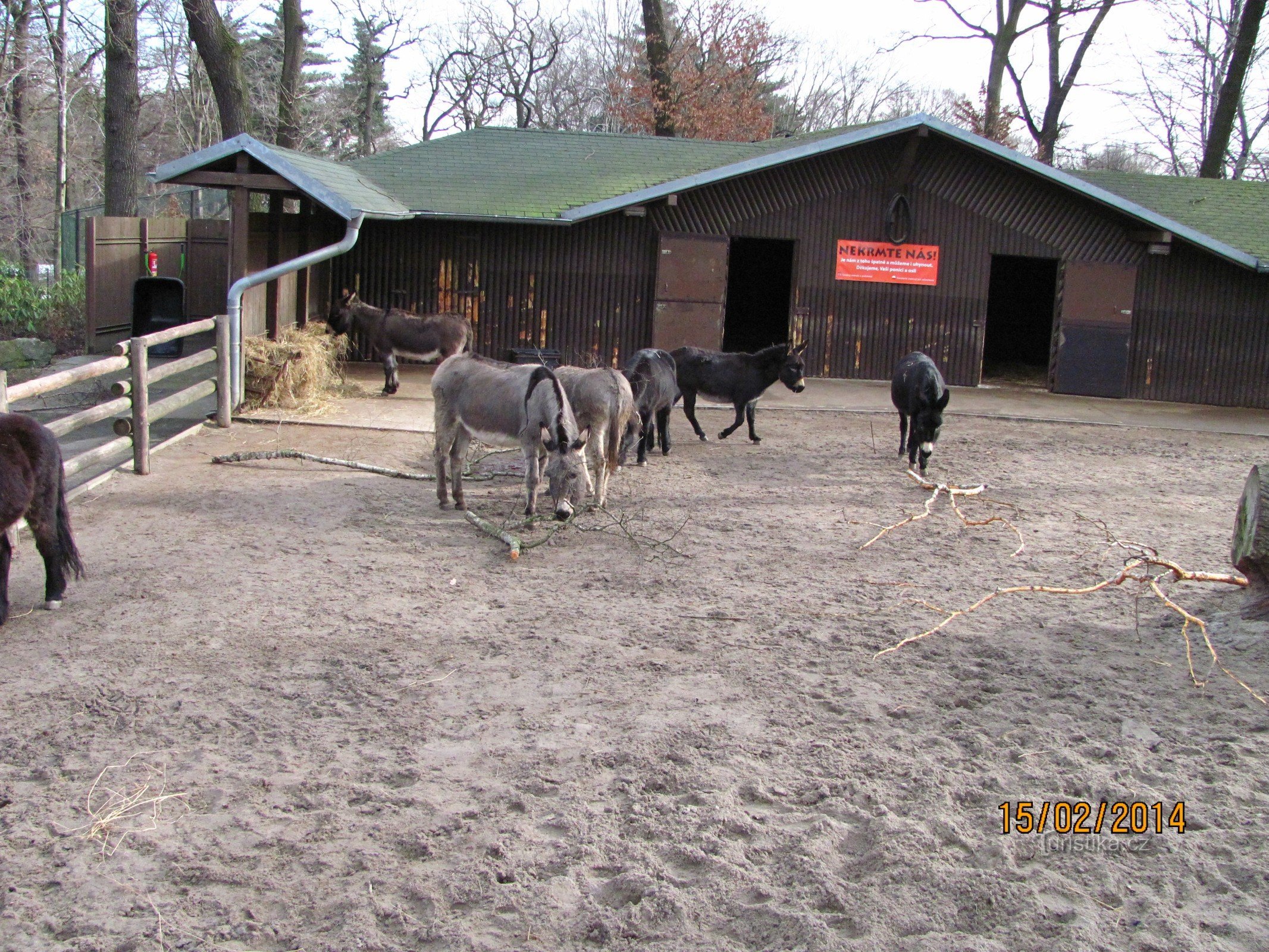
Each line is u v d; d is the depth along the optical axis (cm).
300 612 723
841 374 1967
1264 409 1967
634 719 576
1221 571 873
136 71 2448
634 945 391
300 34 2759
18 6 2784
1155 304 1958
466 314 1925
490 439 955
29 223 3192
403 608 739
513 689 612
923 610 766
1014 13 3366
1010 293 2558
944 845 459
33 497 679
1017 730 570
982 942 391
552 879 430
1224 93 2825
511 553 861
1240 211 2098
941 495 1143
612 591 792
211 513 948
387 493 1048
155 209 4181
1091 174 2266
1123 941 393
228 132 2397
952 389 1959
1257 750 546
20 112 3089
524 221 1797
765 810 485
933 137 1892
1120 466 1355
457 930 396
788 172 1897
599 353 1944
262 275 1360
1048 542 966
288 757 526
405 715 576
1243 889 429
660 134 3450
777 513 1042
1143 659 678
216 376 1321
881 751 543
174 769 512
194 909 408
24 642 658
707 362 1345
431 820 471
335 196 1393
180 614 711
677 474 1197
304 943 389
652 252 1925
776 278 2622
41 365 1814
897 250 1934
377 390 1652
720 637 702
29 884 423
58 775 504
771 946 390
